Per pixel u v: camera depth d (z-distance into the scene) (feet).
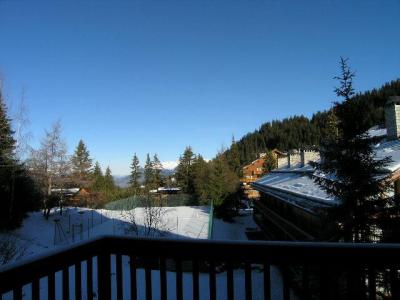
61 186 105.09
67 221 95.61
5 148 75.82
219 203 130.93
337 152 32.99
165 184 235.20
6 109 77.77
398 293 6.92
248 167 237.66
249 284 7.61
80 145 192.24
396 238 30.32
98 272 8.99
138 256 8.70
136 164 236.63
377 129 68.69
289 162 95.86
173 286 25.20
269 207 79.71
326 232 35.17
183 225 84.79
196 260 8.06
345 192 32.12
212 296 7.86
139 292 22.53
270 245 7.50
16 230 73.67
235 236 97.86
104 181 187.73
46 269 7.53
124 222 81.92
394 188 33.68
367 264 7.09
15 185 78.38
